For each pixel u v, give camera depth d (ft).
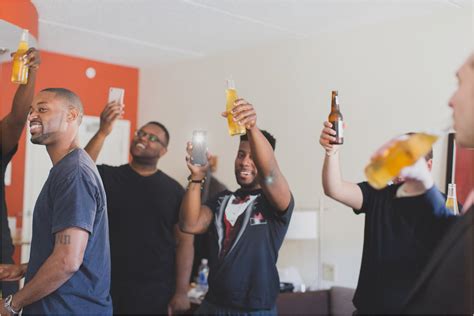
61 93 6.49
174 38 13.65
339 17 11.44
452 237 3.53
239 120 6.10
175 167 16.61
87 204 5.94
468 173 9.97
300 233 11.79
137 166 10.13
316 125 12.82
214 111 15.47
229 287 7.30
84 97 16.37
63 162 6.12
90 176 6.10
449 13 10.59
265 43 13.94
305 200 12.96
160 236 10.07
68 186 5.90
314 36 12.96
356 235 11.87
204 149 7.98
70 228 5.77
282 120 13.60
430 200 4.09
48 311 5.98
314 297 11.08
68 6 11.07
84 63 16.34
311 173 12.86
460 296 3.44
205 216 7.97
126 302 9.73
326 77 12.68
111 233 9.79
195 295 11.80
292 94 13.39
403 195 4.29
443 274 3.49
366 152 11.83
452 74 10.46
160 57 16.05
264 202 7.50
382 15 11.22
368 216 4.56
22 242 13.21
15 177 14.90
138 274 9.84
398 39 11.38
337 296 11.15
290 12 11.18
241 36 13.25
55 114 6.37
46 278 5.71
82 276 6.09
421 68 10.97
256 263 7.32
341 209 12.19
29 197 15.12
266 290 7.30
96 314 6.21
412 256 4.08
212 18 11.76
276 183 6.80
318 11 11.06
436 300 3.52
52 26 12.69
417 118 10.99
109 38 13.80
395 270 4.11
